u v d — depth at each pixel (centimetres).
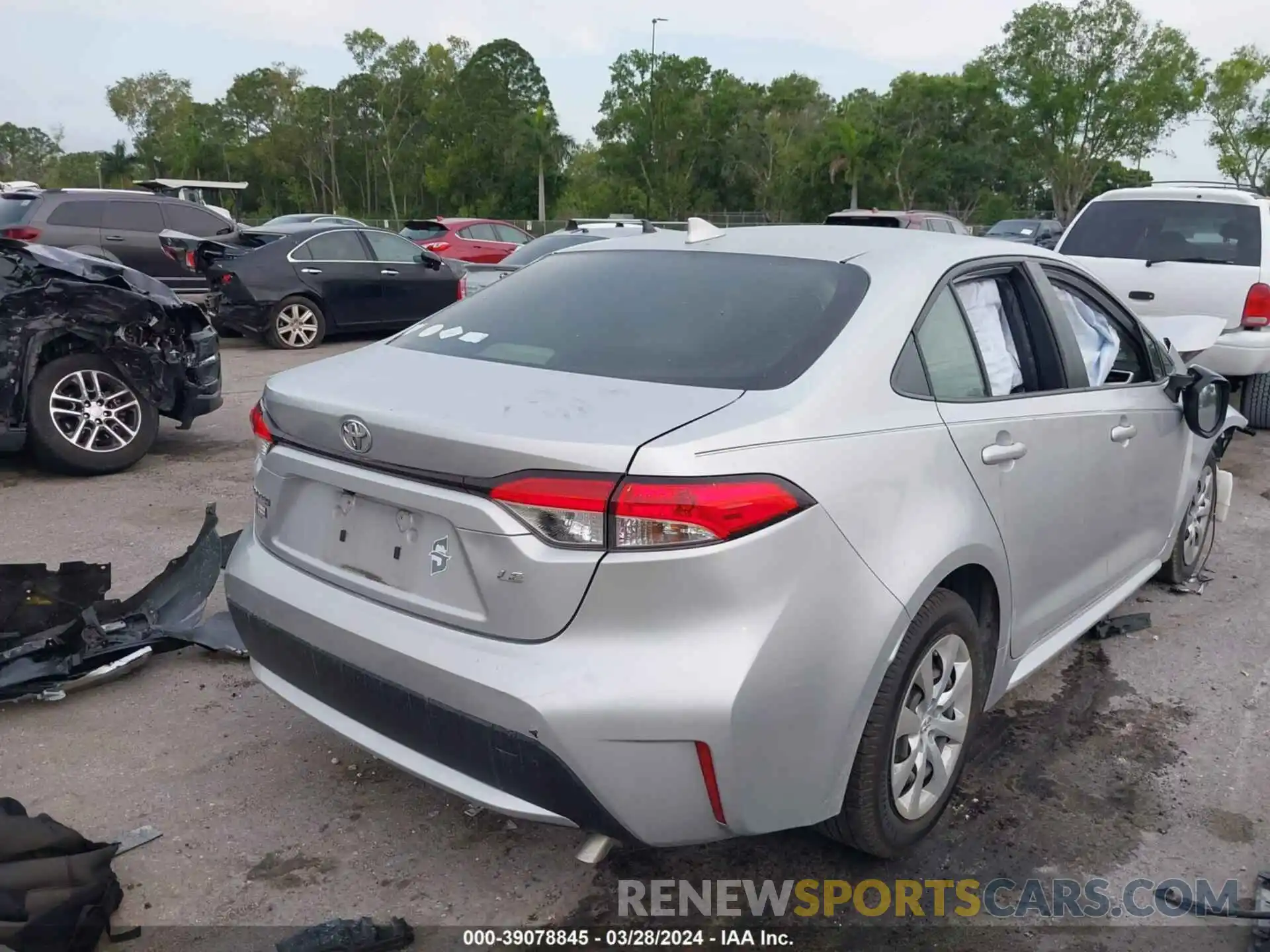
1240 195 806
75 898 250
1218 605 491
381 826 313
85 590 421
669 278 318
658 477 223
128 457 694
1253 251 777
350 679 261
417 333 328
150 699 386
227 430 841
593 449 225
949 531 275
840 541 244
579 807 231
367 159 9150
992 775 345
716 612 227
